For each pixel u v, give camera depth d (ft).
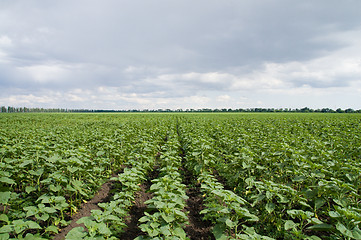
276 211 21.56
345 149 38.27
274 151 33.27
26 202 22.62
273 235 19.66
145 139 50.31
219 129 64.69
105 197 28.53
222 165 35.04
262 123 90.94
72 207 23.59
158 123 98.68
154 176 36.45
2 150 29.12
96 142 43.04
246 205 23.99
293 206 22.59
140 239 14.75
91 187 29.19
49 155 31.96
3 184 24.93
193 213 25.21
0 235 13.00
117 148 41.42
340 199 19.85
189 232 21.42
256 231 20.42
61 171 24.13
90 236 13.44
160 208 17.02
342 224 15.14
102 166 34.09
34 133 56.03
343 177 25.62
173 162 32.86
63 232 20.81
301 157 26.63
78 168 24.16
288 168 26.18
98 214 15.85
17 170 25.61
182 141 56.29
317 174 23.31
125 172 23.88
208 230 21.77
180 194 21.80
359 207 20.10
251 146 38.27
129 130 62.80
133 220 23.47
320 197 20.97
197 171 30.48
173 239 14.64
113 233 18.39
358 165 26.61
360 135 52.60
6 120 128.26
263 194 20.36
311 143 42.88
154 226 15.06
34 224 14.47
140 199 28.32
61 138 48.80
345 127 69.56
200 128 70.08
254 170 29.07
